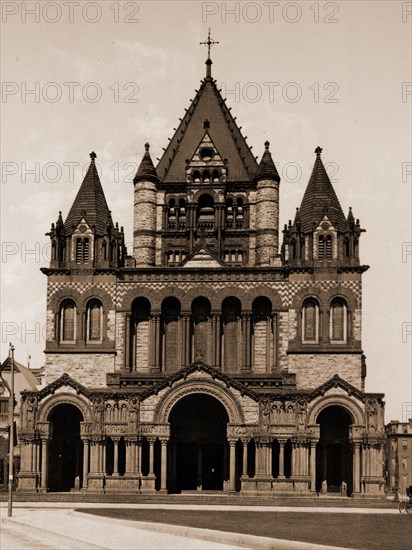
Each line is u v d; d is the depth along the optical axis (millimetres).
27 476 71875
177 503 65125
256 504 64375
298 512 55469
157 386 72562
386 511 58281
